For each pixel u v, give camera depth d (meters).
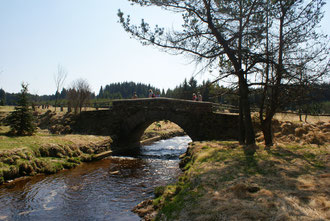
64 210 7.59
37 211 7.49
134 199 8.52
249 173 6.78
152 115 19.47
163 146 23.58
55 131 22.42
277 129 14.55
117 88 148.25
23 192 9.02
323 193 4.92
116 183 10.52
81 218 7.02
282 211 4.20
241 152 9.46
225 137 16.39
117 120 21.33
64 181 10.62
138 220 6.43
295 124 14.15
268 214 4.24
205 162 8.69
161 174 12.09
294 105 10.29
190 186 6.57
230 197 5.23
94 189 9.68
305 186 5.41
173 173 12.17
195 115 17.52
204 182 6.47
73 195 8.95
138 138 24.53
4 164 10.36
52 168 11.91
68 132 22.11
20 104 15.85
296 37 9.70
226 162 8.16
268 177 6.30
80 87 27.50
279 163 7.48
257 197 5.07
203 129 17.17
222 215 4.39
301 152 8.84
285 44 10.04
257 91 11.40
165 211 5.50
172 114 18.48
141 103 20.03
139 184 10.38
